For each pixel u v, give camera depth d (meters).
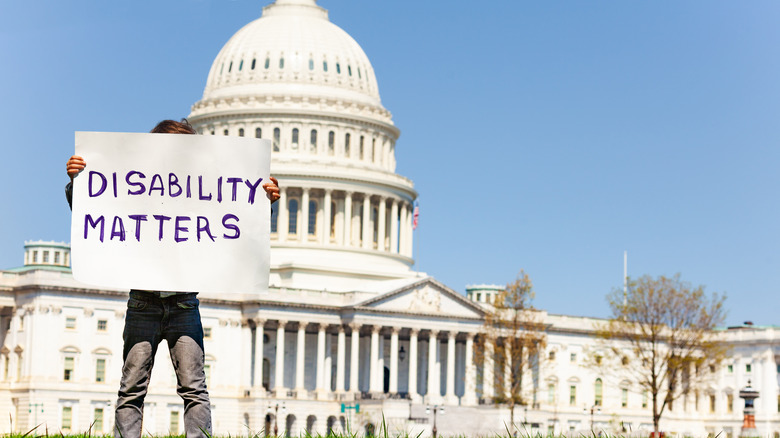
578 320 173.88
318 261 164.50
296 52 174.38
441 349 164.50
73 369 140.00
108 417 140.62
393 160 181.88
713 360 172.25
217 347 148.50
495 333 150.75
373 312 151.50
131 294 18.42
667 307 132.38
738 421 175.88
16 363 141.12
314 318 151.12
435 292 156.50
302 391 149.25
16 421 138.88
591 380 173.38
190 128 18.91
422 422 143.12
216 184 18.52
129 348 18.25
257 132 170.75
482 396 159.50
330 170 167.12
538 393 168.50
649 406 177.00
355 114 172.50
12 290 142.38
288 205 167.75
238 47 176.88
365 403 147.75
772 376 174.88
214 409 146.88
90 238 18.30
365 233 170.12
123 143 18.41
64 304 140.00
